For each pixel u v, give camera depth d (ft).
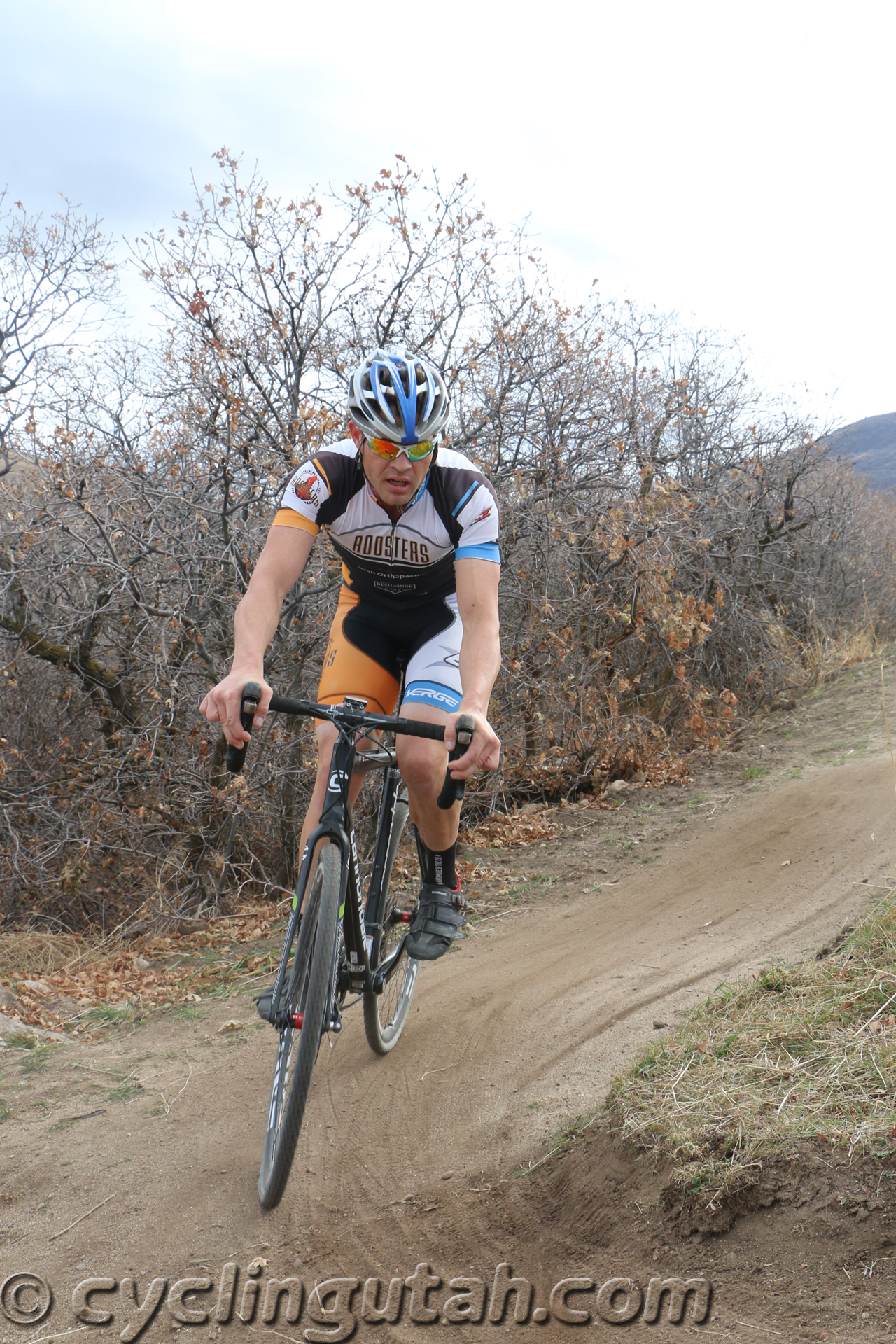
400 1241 7.63
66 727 22.35
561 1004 11.85
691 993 11.42
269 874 21.52
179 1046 12.62
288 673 20.56
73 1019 14.21
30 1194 9.06
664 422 29.58
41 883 20.06
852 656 36.32
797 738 26.94
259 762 20.03
